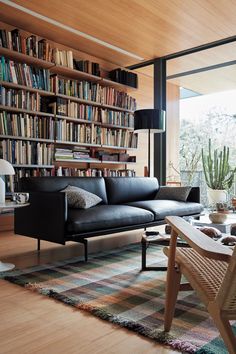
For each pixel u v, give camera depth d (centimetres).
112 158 545
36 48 434
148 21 433
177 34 471
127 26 448
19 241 346
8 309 171
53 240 265
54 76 458
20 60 430
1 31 396
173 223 134
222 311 93
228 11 405
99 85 533
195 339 140
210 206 580
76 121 494
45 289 197
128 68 606
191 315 165
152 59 569
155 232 254
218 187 579
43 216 275
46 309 172
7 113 411
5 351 131
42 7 396
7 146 405
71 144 489
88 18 425
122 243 343
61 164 490
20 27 445
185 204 382
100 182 367
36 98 438
